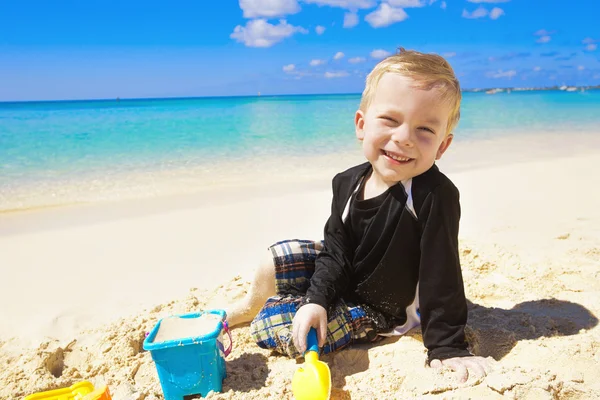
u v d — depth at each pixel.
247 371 0.87
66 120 6.86
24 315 1.14
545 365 0.81
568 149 3.51
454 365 0.80
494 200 2.00
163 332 0.82
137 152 3.65
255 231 1.72
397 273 0.86
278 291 0.95
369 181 0.88
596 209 1.81
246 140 4.27
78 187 2.50
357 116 0.88
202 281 1.31
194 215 1.93
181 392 0.80
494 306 1.07
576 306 1.04
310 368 0.74
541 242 1.46
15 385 0.86
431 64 0.79
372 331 0.92
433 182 0.81
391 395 0.76
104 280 1.33
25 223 1.88
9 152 3.67
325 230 0.93
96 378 0.89
